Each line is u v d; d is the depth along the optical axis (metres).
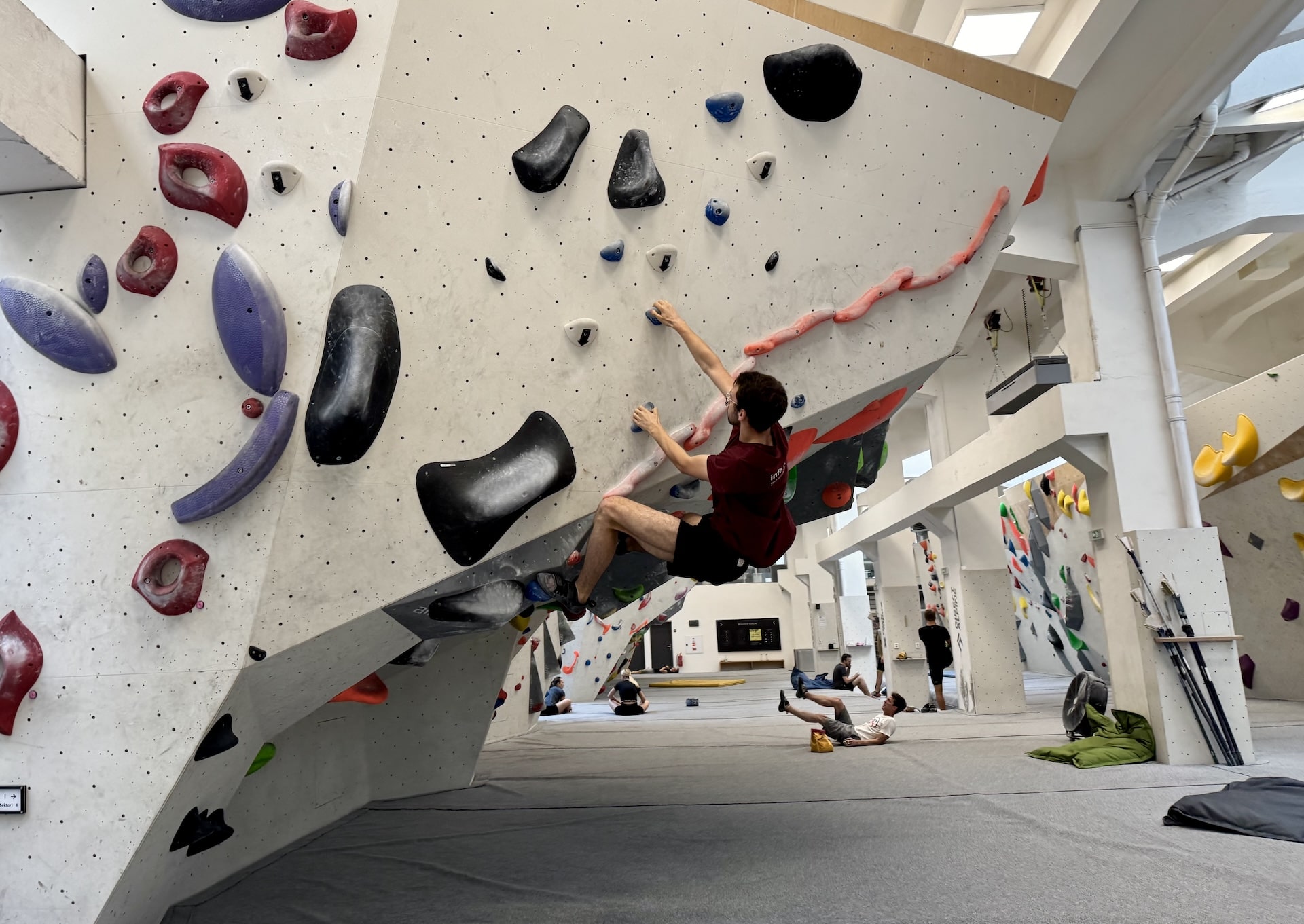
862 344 3.78
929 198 3.84
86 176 3.13
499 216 3.29
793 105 3.66
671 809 5.32
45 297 3.00
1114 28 5.57
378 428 3.04
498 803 5.72
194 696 2.88
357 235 3.09
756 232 3.64
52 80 2.99
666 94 3.55
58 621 2.93
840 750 7.89
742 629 26.94
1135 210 7.22
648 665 27.17
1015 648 11.34
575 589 3.53
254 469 2.90
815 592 22.69
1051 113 3.90
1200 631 6.38
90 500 2.99
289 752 4.79
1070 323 7.48
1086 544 14.99
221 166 3.05
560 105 3.40
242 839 4.22
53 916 2.77
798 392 3.69
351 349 2.98
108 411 3.04
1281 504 10.20
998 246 3.95
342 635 3.09
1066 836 4.29
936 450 13.34
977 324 12.95
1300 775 5.68
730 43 3.62
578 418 3.36
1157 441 6.86
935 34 6.47
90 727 2.88
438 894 3.62
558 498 3.32
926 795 5.50
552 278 3.36
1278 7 5.31
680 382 3.51
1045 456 7.72
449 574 3.15
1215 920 3.02
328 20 3.10
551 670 13.22
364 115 3.13
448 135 3.23
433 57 3.22
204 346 3.05
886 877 3.67
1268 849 3.92
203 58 3.19
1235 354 13.81
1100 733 6.94
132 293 3.09
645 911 3.30
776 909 3.29
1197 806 4.44
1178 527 6.72
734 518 2.98
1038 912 3.15
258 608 2.92
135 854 2.81
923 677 13.81
